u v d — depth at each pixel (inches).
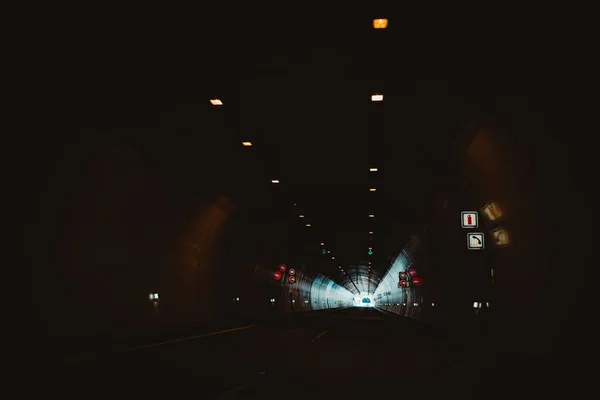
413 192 1213.1
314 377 526.9
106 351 737.6
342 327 1560.0
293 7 462.6
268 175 1112.8
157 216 946.1
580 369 508.7
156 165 816.9
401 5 455.2
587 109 441.1
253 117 749.3
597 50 399.2
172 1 444.8
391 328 1539.1
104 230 799.1
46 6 432.5
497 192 751.1
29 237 631.2
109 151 698.8
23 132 559.8
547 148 541.6
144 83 590.6
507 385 482.0
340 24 491.2
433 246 1545.3
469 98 614.9
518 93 526.3
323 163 1015.6
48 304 671.8
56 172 637.9
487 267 865.5
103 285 811.4
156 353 724.0
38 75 513.7
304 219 1686.8
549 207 580.7
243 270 1691.7
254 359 674.8
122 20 466.9
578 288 519.8
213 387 443.8
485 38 483.5
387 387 469.1
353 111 723.4
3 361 570.3
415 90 640.4
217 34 505.7
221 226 1290.6
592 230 483.5
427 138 815.1
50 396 392.5
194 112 702.5
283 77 610.9
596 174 458.3
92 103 591.5
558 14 398.9
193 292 1227.9
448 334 1206.9
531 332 652.7
